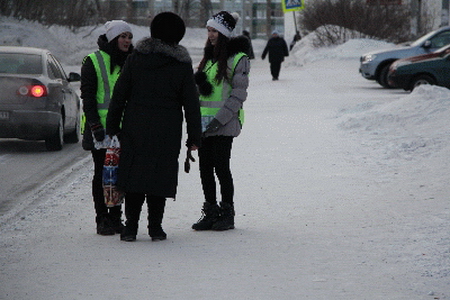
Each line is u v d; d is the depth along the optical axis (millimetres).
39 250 10836
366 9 80688
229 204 12102
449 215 12289
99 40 11953
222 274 9492
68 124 23656
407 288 8812
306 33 107562
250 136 23266
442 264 9695
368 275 9352
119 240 11469
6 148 23203
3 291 8883
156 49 10945
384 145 19688
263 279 9258
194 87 11125
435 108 22750
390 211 12875
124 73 11078
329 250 10594
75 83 48719
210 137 12047
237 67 11883
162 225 12516
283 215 13008
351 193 14547
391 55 45031
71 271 9688
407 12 80188
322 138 22188
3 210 14469
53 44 77125
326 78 54125
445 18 69000
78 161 20594
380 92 41875
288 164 18094
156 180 11031
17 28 76062
